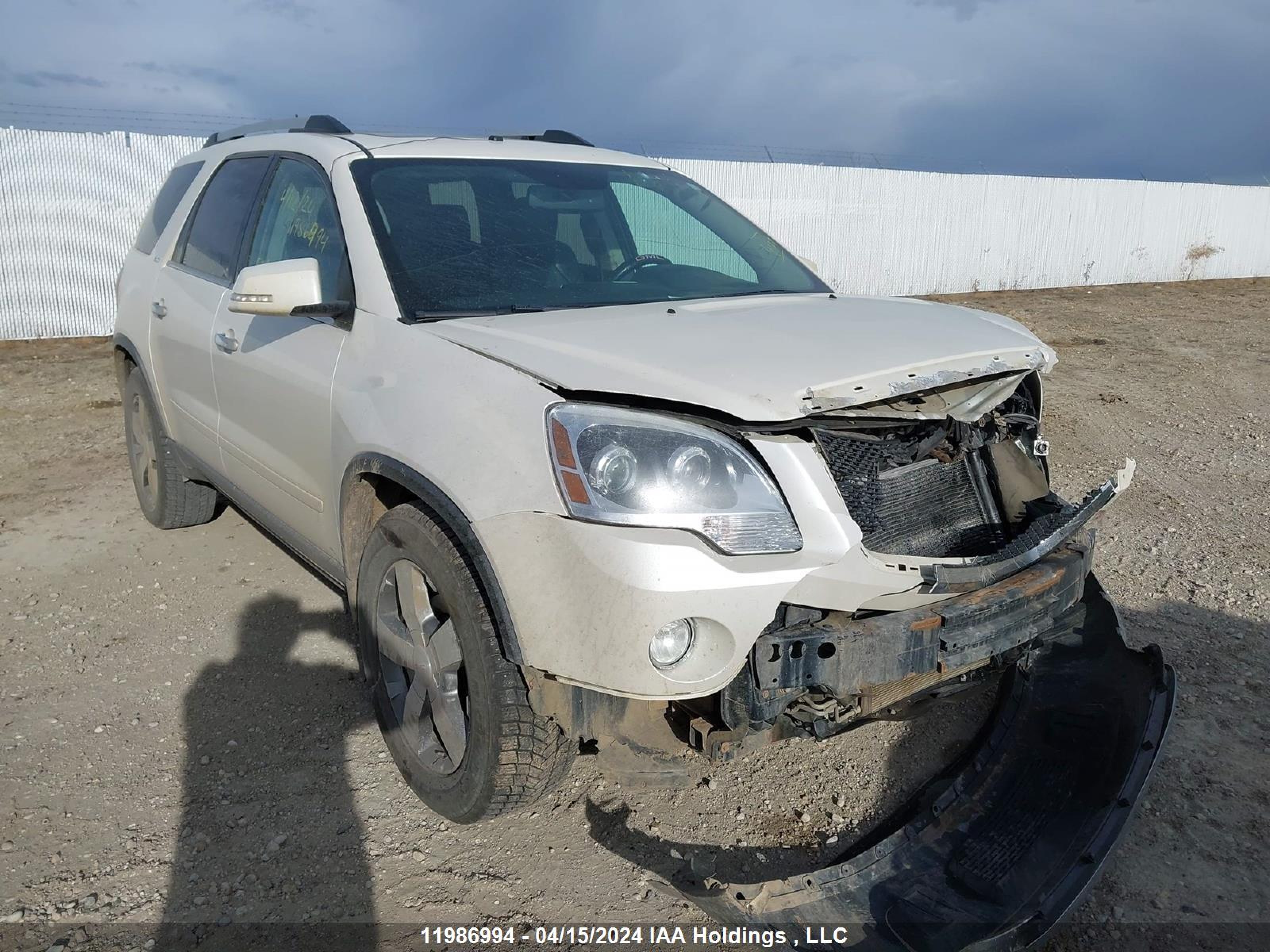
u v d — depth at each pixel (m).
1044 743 2.78
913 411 2.35
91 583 4.52
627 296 3.19
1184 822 2.78
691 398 2.16
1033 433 2.86
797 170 17.92
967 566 2.39
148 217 5.15
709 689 2.14
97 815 2.82
